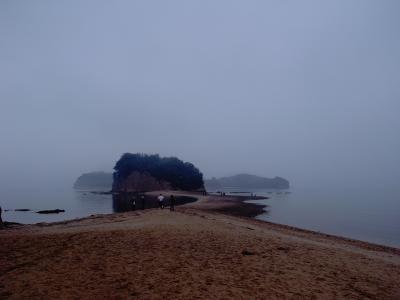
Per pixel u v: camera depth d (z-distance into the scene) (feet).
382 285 35.81
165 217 91.66
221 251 45.60
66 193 539.70
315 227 135.74
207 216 107.65
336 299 30.01
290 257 45.14
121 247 44.19
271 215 176.96
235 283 32.27
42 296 27.53
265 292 30.35
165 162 529.45
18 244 43.62
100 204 259.80
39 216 169.27
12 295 27.63
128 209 208.64
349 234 119.34
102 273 33.47
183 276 33.50
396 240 107.96
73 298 27.35
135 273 33.81
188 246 47.42
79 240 47.19
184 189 523.29
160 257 40.11
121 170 534.78
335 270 40.27
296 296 29.89
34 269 33.96
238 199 321.73
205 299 27.94
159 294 28.66
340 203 302.66
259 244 53.21
